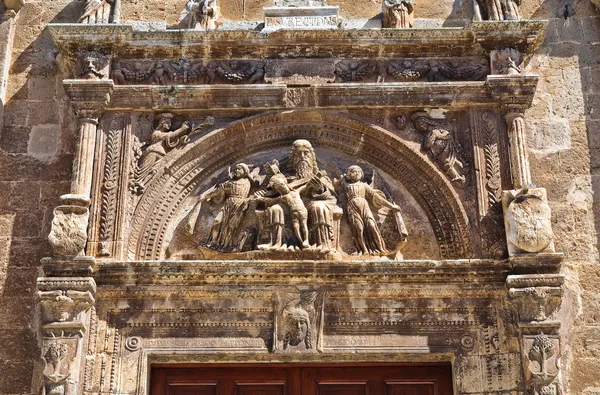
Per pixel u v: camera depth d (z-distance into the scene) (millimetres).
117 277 9195
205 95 10008
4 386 9031
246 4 10938
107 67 10086
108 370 8977
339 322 9211
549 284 8922
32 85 10344
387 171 9992
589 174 9938
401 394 9227
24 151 9992
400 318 9242
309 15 10602
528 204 9211
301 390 9234
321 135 10125
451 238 9586
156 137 9844
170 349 9094
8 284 9406
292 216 9523
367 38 10242
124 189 9594
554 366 8688
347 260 9398
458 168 9797
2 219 9688
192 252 9617
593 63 10492
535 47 10398
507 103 9930
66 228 9148
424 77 10211
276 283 9273
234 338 9156
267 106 10016
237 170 9812
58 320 8867
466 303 9258
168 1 10945
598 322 9305
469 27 10148
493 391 8898
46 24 10734
